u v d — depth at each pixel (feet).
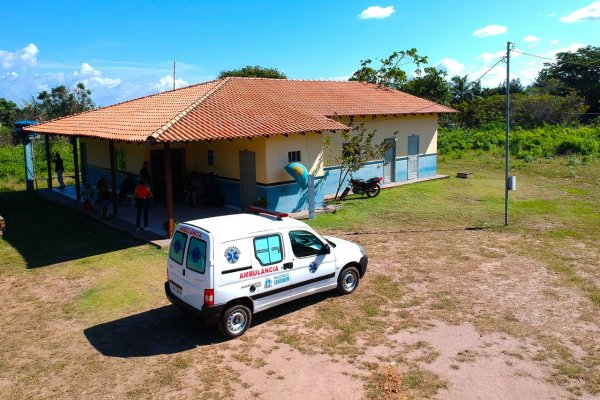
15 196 68.80
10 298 31.78
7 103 156.46
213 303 24.41
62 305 30.50
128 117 56.95
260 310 26.71
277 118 54.70
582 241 42.83
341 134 64.34
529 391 20.68
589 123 174.81
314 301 30.40
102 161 70.33
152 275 35.55
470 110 173.27
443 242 43.11
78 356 24.17
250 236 25.89
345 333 26.08
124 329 27.07
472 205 58.95
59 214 56.44
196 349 24.63
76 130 56.95
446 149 114.01
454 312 28.58
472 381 21.44
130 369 22.85
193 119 48.88
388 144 65.41
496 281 33.45
